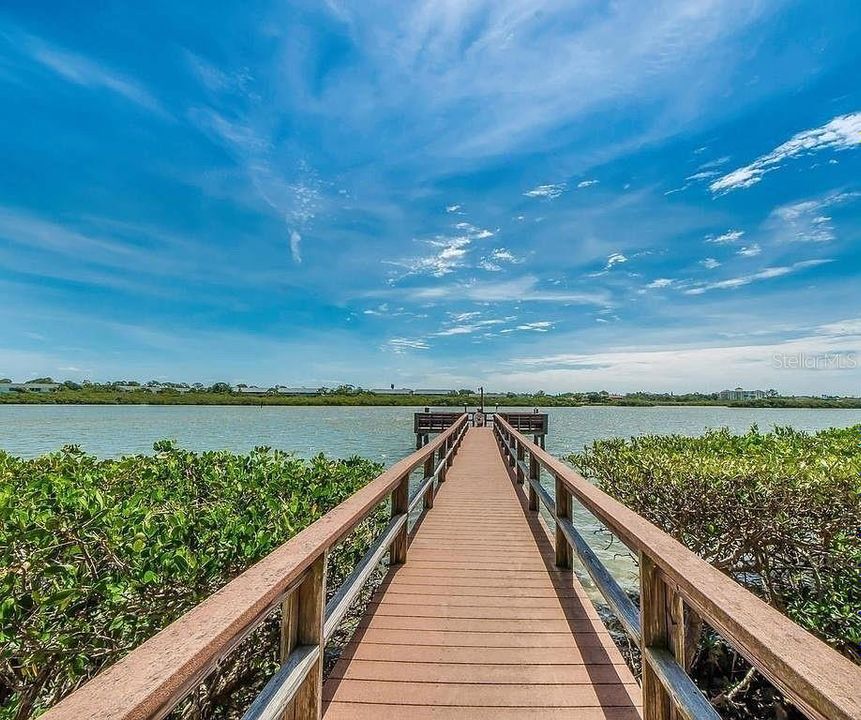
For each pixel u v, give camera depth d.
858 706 0.72
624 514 1.94
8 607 2.14
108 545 2.65
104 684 0.76
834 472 3.89
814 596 3.93
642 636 1.59
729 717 4.04
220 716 3.06
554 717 1.93
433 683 2.15
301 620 1.62
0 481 4.04
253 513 3.38
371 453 19.27
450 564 3.72
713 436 6.50
